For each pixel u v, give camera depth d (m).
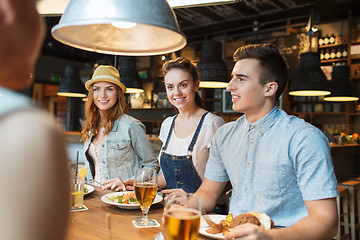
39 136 0.33
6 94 0.38
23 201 0.31
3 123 0.33
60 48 8.61
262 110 1.36
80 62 10.31
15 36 0.38
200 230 1.10
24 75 0.41
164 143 2.16
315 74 4.55
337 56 6.10
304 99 6.38
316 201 1.16
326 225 1.07
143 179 1.23
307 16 6.28
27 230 0.32
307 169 1.20
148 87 8.54
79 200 1.38
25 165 0.32
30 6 0.39
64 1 1.54
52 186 0.33
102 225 1.15
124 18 0.92
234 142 1.46
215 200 1.53
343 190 3.16
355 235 3.46
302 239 1.01
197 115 2.10
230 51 6.99
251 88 1.34
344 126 6.09
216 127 2.01
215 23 6.86
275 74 1.33
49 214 0.33
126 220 1.22
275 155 1.30
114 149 2.26
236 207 1.42
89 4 0.94
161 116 5.75
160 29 1.22
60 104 9.94
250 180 1.37
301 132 1.26
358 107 6.08
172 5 1.62
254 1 5.66
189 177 2.00
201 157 2.00
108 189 1.80
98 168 2.33
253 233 0.90
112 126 2.28
